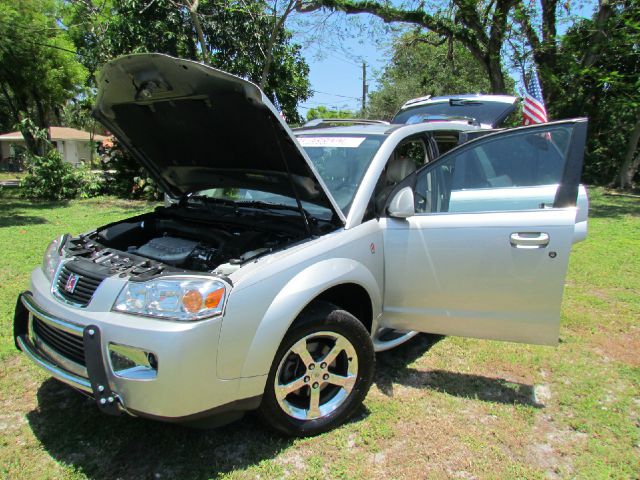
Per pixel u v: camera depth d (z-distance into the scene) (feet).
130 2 40.86
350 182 10.80
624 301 16.74
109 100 10.53
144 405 7.38
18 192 51.06
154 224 11.43
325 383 9.38
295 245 9.12
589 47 49.34
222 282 7.71
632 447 9.20
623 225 31.12
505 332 10.14
